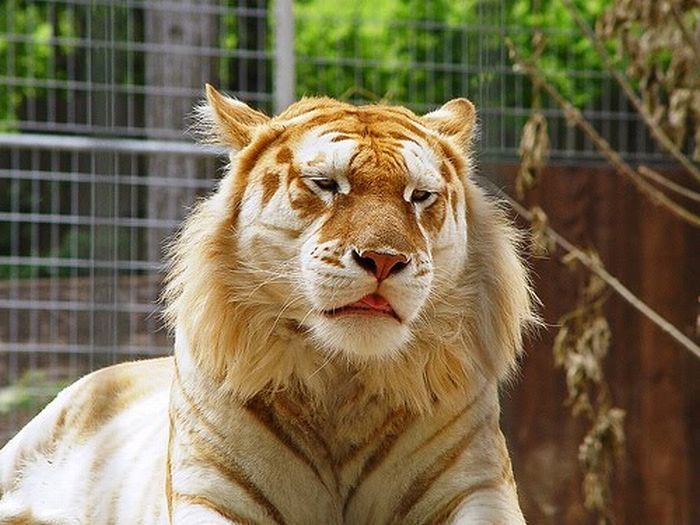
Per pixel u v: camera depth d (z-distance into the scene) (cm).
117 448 869
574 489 1356
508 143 1491
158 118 1775
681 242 1394
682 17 1169
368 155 686
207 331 705
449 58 1491
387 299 660
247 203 705
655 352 1391
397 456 712
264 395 705
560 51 1844
